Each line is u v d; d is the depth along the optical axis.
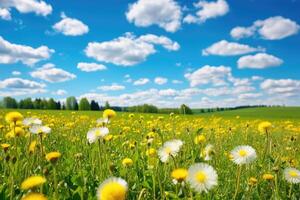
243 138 1.33
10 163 0.57
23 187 0.37
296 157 0.90
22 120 0.65
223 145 1.04
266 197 0.57
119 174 0.63
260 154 0.81
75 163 0.69
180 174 0.42
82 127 1.49
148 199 0.54
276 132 1.68
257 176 0.62
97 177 0.60
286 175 0.52
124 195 0.28
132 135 1.25
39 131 0.60
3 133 1.12
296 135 1.45
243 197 0.54
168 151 0.49
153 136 0.82
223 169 0.71
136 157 0.69
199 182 0.37
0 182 0.57
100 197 0.28
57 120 1.90
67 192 0.52
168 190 0.58
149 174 0.63
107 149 0.77
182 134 1.18
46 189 0.50
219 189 0.57
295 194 0.58
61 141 1.10
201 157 0.66
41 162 0.59
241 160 0.45
